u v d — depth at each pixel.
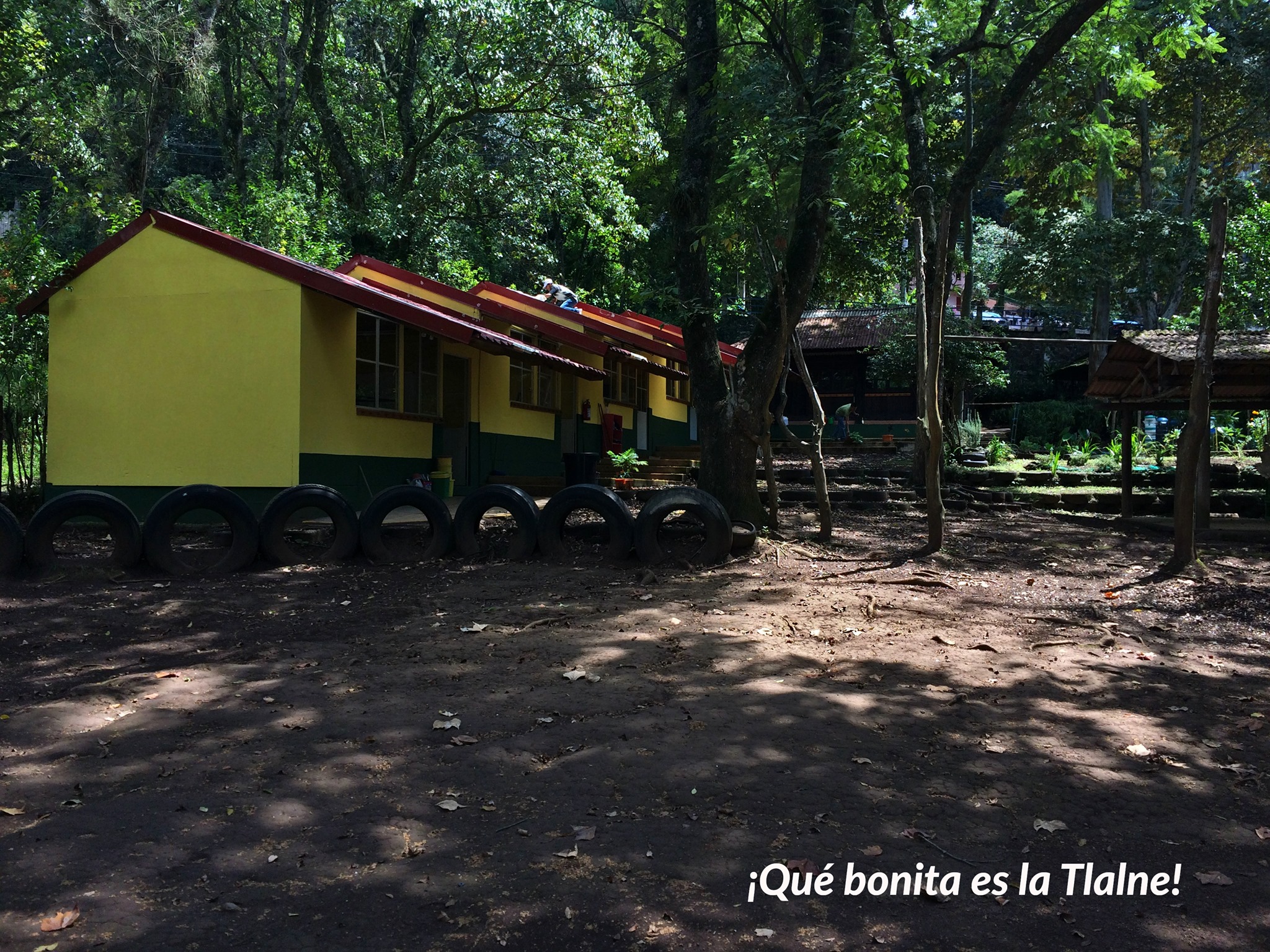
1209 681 6.36
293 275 12.59
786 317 11.57
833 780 4.38
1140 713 5.57
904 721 5.27
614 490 18.72
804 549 11.39
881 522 14.70
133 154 22.88
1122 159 36.56
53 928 3.05
